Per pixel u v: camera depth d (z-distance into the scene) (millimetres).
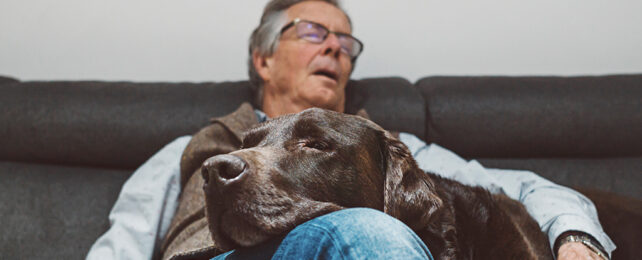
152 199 1795
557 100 2256
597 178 2191
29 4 2816
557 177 2207
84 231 2039
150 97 2320
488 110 2260
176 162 1917
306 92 2102
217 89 2396
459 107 2275
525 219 1618
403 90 2361
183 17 2803
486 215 1427
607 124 2209
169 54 2803
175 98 2324
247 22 2795
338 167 1129
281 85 2180
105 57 2811
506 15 2787
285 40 2150
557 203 1679
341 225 798
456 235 1328
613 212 1889
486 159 2318
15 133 2230
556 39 2775
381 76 2775
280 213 983
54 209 2100
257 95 2348
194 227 1557
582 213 1598
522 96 2281
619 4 2760
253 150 1072
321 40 2133
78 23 2803
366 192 1171
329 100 2115
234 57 2797
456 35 2793
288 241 828
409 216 1152
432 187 1222
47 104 2258
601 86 2297
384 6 2785
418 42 2789
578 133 2223
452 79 2420
